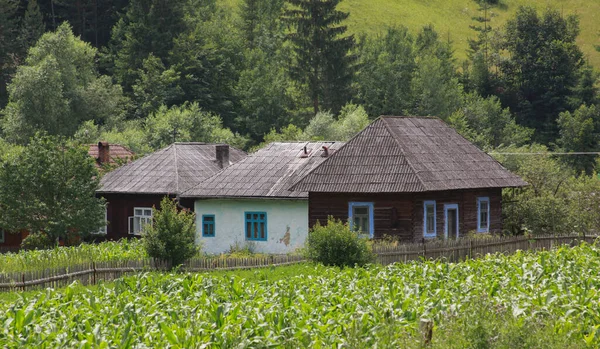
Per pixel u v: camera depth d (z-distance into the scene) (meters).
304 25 122.00
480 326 16.84
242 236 49.81
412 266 30.56
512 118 136.88
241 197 49.25
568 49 142.75
